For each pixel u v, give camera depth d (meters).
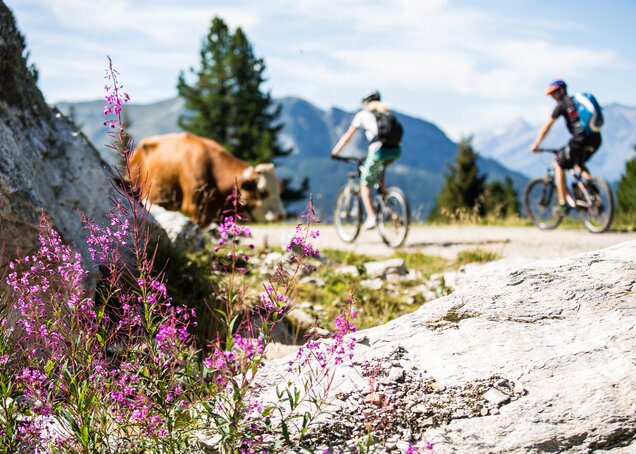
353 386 2.30
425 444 2.03
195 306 4.06
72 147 4.52
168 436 2.06
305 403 2.24
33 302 2.39
